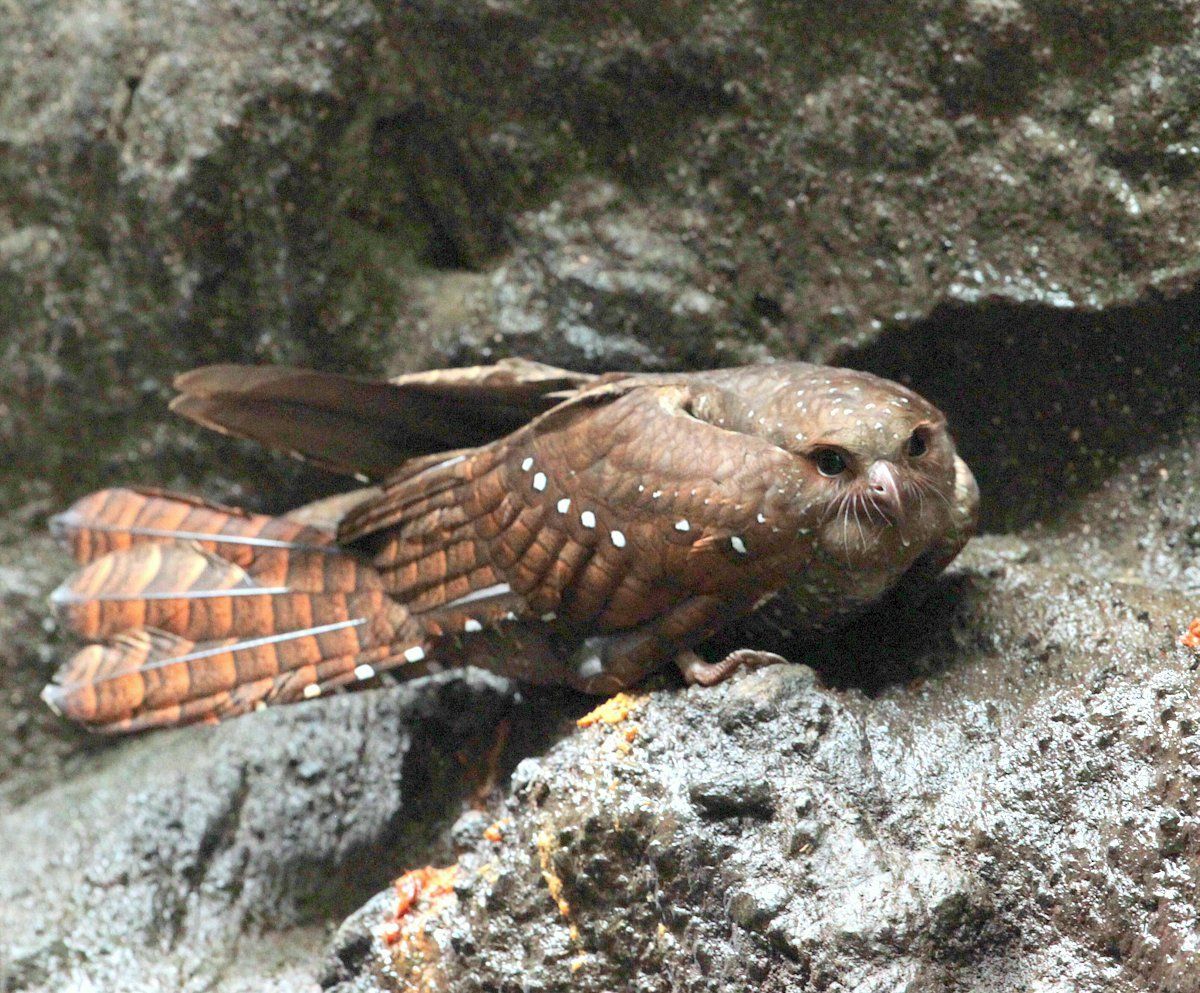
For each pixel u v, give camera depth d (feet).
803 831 20.20
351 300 28.81
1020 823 20.62
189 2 28.02
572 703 24.81
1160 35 24.22
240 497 31.17
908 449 21.84
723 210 27.04
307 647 24.75
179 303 29.43
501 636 23.77
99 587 25.66
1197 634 21.95
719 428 21.79
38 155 30.14
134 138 28.68
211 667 24.93
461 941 22.02
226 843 27.78
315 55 27.20
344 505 26.94
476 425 25.93
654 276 27.35
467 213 28.40
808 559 21.74
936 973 19.21
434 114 27.63
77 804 29.35
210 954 26.50
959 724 22.03
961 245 25.85
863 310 26.55
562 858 21.31
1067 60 24.81
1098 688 21.70
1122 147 24.66
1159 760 20.45
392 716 28.40
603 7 26.35
